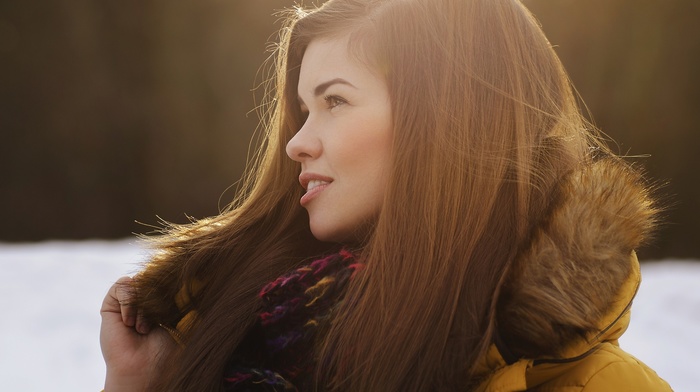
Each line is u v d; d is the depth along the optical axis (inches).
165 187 478.6
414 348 42.1
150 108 478.6
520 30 48.9
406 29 47.1
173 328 54.1
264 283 51.3
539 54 49.4
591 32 433.7
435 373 41.2
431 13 47.5
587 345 41.1
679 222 421.7
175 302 54.4
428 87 46.1
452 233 44.3
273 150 56.6
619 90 434.9
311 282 47.2
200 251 54.8
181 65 479.5
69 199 468.1
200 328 50.0
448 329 41.9
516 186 45.2
